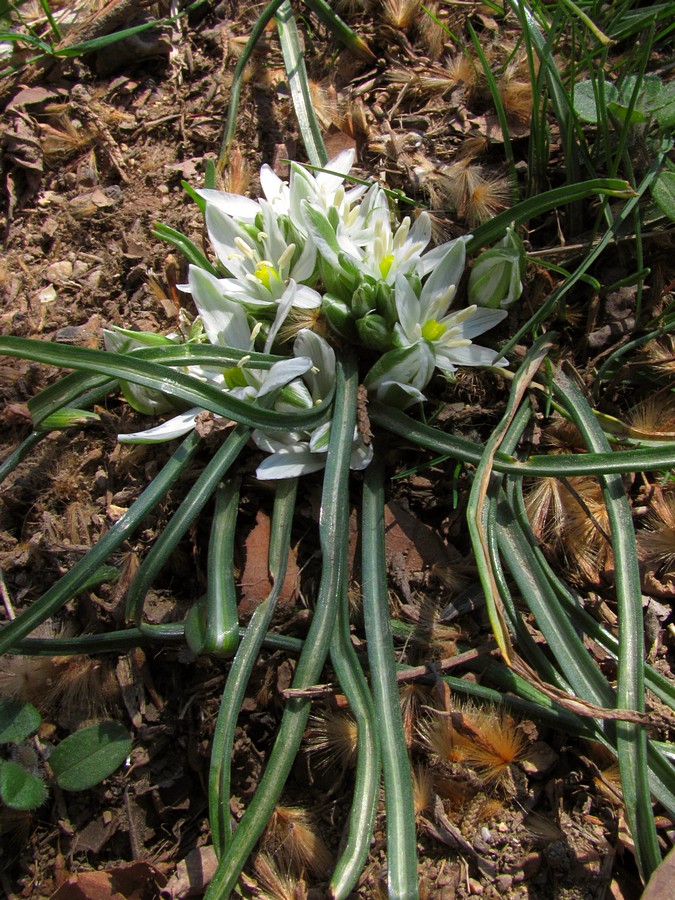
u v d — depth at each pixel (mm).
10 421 157
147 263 168
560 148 169
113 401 157
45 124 188
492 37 186
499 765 118
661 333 143
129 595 122
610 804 118
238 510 139
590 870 113
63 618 139
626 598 114
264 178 149
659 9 161
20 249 178
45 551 143
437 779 120
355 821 103
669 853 101
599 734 115
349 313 134
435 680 122
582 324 153
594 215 160
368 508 131
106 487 148
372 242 141
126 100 192
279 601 130
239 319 136
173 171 179
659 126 155
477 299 143
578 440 142
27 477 152
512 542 125
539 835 115
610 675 129
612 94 155
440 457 138
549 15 179
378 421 136
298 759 125
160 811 124
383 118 178
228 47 193
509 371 146
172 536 120
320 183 149
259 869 116
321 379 137
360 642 130
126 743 123
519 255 136
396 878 98
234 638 114
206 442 136
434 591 134
